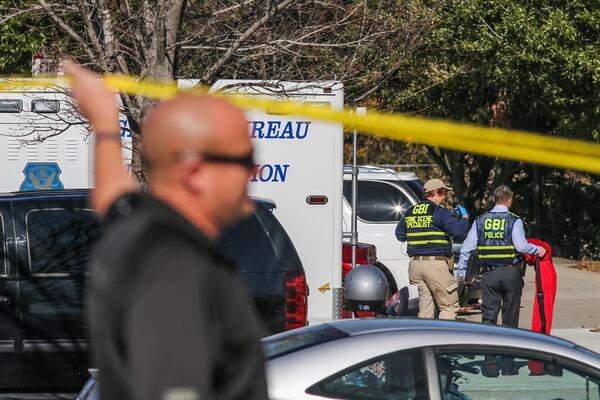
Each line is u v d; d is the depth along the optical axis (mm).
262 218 23531
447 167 80125
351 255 36031
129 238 5156
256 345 5414
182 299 4875
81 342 23500
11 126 31469
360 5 26141
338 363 14703
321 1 26203
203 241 5223
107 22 23516
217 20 25875
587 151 5309
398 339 14969
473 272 32969
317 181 30453
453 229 32531
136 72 26422
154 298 4852
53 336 23484
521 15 59250
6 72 45469
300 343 15508
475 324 16031
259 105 6109
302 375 14633
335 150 30438
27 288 23422
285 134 30406
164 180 5496
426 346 14914
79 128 31734
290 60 27500
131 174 23750
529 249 32062
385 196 40781
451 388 14805
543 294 32562
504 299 32625
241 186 5527
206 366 4816
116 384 4949
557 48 58594
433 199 33312
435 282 32750
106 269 5125
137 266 5012
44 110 31203
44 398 24250
